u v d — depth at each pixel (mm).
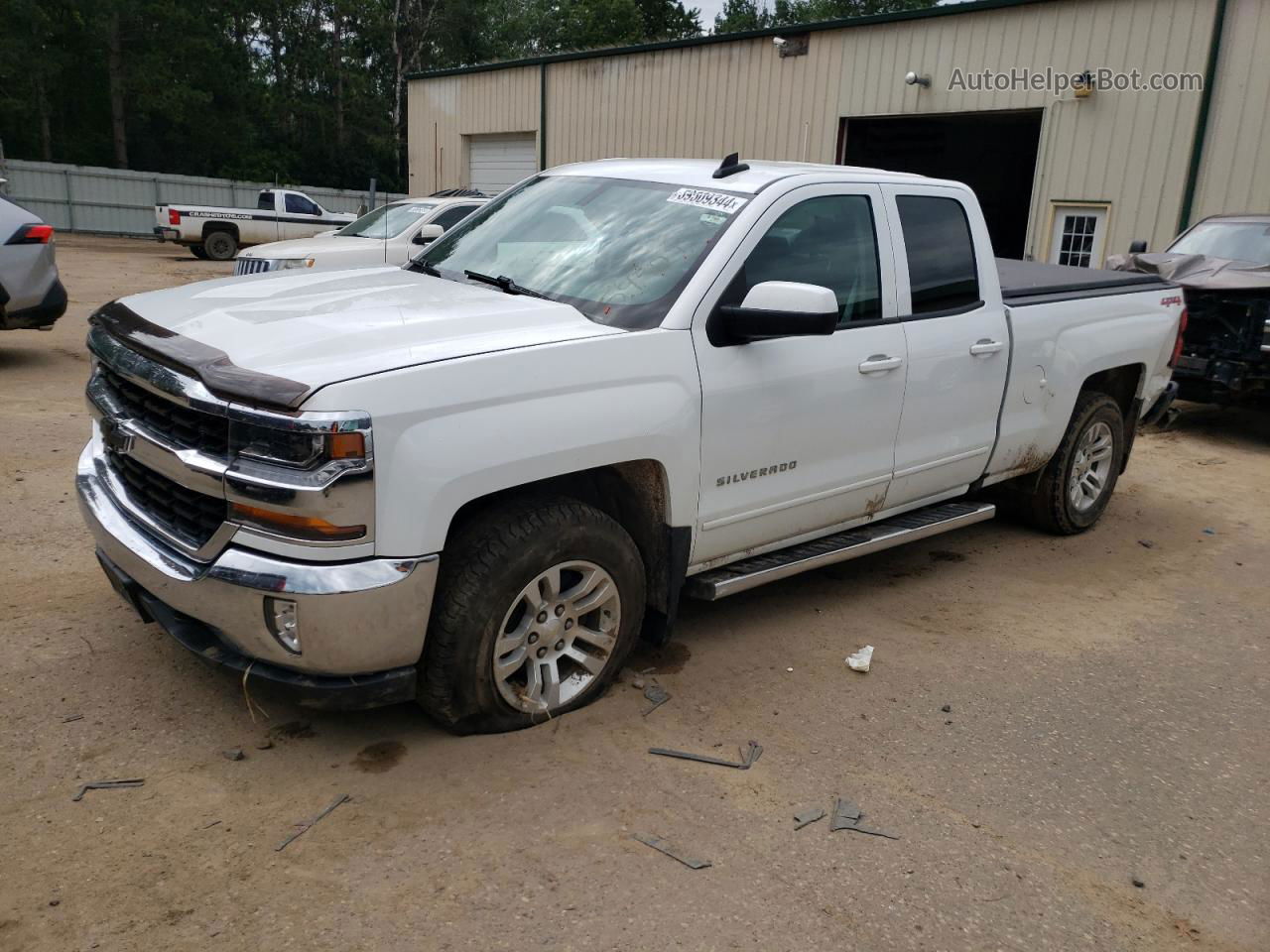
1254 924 2875
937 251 4793
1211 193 13812
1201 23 13586
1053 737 3812
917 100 16641
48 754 3248
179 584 3107
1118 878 3027
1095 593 5371
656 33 60031
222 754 3316
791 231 4113
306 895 2686
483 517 3328
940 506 5320
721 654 4316
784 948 2621
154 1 42500
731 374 3801
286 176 48312
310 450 2857
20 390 8305
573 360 3348
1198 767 3678
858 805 3271
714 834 3064
